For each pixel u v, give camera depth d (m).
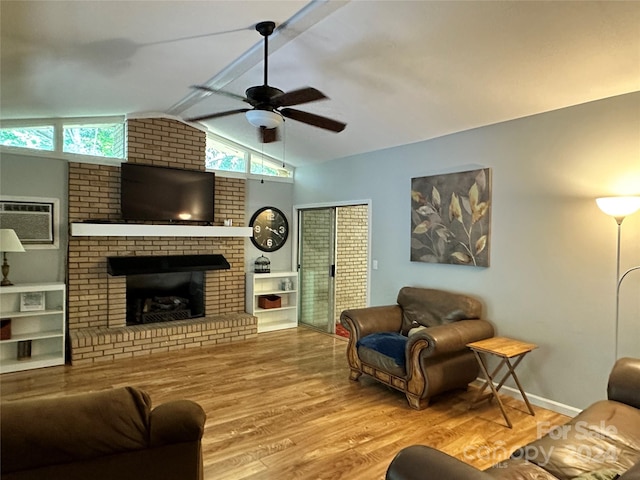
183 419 1.52
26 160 4.32
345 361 4.52
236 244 5.79
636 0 2.07
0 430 1.28
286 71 3.45
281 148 5.66
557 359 3.30
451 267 4.12
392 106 3.82
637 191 2.86
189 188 5.21
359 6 2.45
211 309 5.56
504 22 2.40
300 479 2.32
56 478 1.35
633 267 2.88
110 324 4.78
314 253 6.12
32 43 2.69
